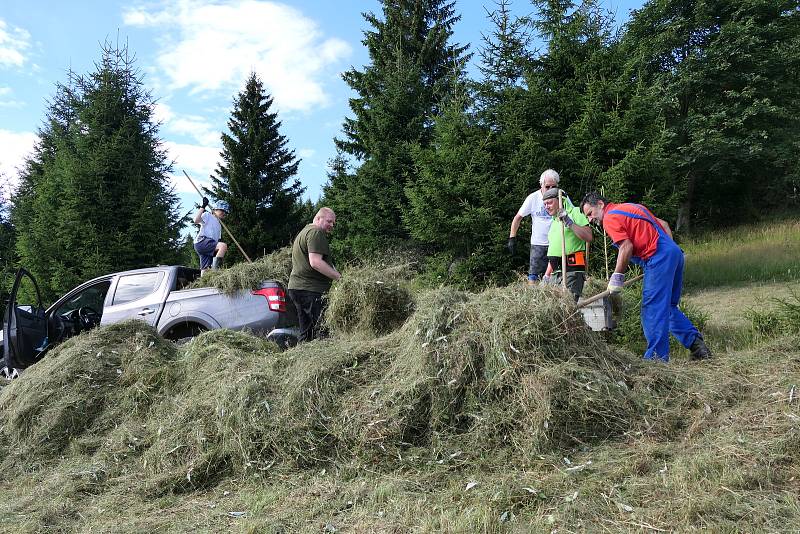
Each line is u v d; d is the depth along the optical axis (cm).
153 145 1730
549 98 966
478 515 253
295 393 356
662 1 1788
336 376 369
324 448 336
